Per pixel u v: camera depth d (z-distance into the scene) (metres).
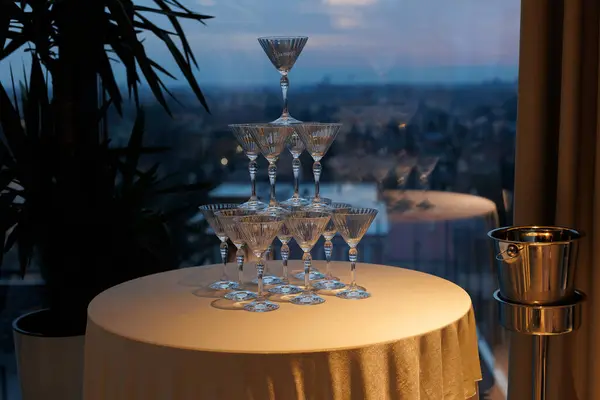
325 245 2.11
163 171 3.17
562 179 2.51
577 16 2.45
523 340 2.61
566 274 2.21
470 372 1.88
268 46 2.07
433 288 2.07
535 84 2.54
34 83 2.73
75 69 2.76
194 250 3.15
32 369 2.65
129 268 2.85
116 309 1.88
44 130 2.75
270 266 2.37
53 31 2.72
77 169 2.72
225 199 3.18
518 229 2.39
